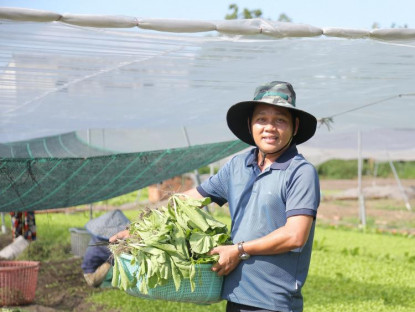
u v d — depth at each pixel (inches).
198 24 206.5
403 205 1206.3
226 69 277.9
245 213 168.6
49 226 665.6
